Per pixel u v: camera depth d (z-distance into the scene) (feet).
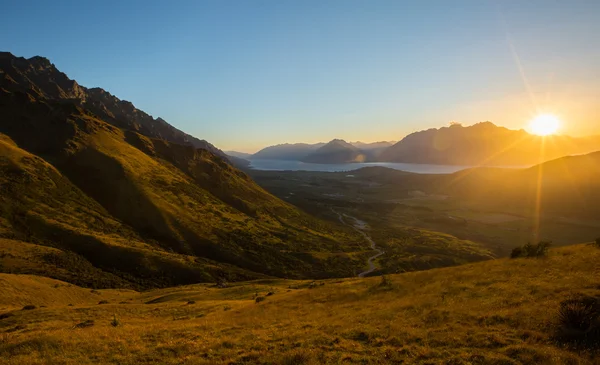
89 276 315.37
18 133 635.66
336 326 72.69
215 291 214.90
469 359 47.73
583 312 53.06
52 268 302.25
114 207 526.16
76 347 67.82
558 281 77.97
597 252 101.04
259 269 467.11
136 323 105.60
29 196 441.68
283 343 62.44
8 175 460.96
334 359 52.08
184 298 190.19
